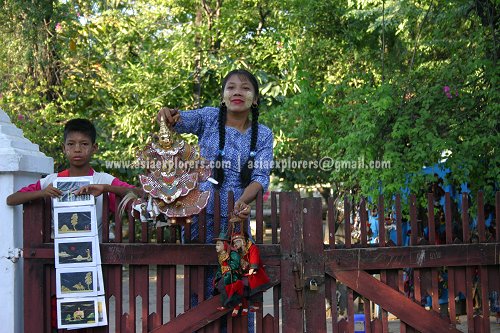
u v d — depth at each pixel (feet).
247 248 11.46
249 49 36.52
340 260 12.07
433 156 20.26
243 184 12.59
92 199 12.23
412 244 12.33
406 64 26.32
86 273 12.07
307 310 12.02
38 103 34.27
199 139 12.94
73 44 34.12
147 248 12.14
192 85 37.29
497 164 19.77
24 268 12.44
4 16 33.71
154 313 12.23
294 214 12.09
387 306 12.17
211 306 12.10
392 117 21.08
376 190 20.06
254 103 12.76
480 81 20.77
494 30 21.12
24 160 13.26
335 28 31.68
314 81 30.04
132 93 36.91
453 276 12.44
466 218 12.45
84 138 12.91
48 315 12.44
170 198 11.02
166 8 41.19
